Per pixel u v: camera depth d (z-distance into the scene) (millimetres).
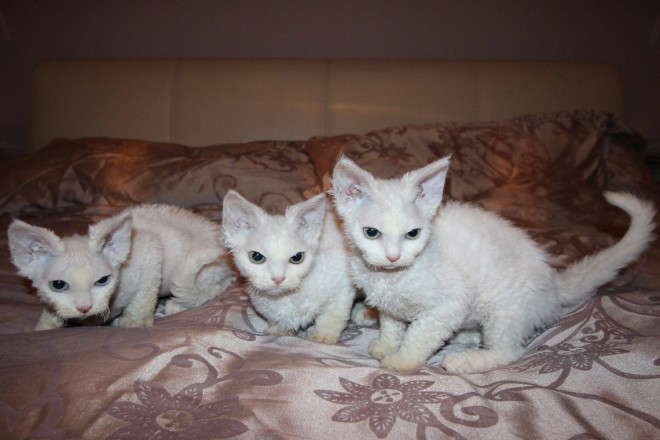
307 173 1106
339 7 1535
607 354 596
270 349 659
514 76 1419
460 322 693
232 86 1415
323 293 738
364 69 1425
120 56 1565
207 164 1083
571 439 496
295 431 508
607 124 1214
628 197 746
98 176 1073
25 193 1054
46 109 1429
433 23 1544
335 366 617
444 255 693
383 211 650
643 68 1569
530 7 1530
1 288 801
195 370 590
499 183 1067
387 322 732
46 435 500
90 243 696
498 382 584
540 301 702
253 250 703
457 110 1404
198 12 1539
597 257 756
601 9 1530
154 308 816
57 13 1542
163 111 1422
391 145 1124
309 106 1409
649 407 526
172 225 873
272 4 1532
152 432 505
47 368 580
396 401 547
